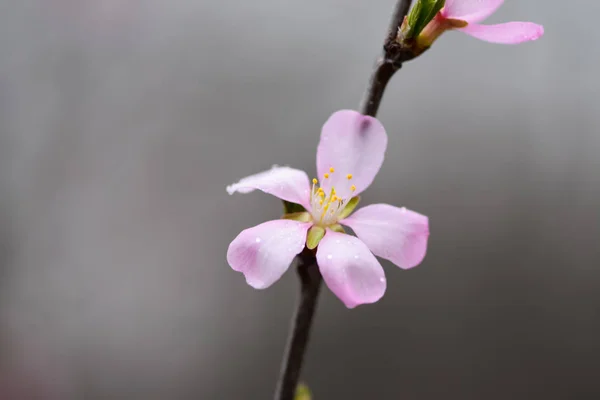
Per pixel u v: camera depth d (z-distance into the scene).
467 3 0.25
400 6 0.25
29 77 0.54
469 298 0.49
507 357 0.49
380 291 0.24
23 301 0.51
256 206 0.52
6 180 0.53
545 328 0.49
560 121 0.52
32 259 0.52
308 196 0.25
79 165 0.53
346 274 0.24
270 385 0.49
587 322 0.49
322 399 0.49
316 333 0.49
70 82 0.54
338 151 0.25
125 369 0.50
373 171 0.25
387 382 0.49
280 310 0.50
